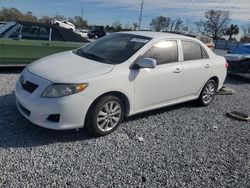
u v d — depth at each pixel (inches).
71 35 338.6
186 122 209.6
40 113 149.6
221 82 257.9
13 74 303.0
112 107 169.5
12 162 133.6
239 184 138.2
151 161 148.9
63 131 169.5
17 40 300.4
